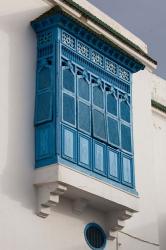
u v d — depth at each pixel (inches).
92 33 526.0
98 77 537.0
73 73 508.1
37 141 482.6
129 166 542.6
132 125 569.3
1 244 434.6
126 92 568.1
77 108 500.7
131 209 528.1
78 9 552.1
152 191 610.5
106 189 505.4
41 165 473.1
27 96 491.2
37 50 513.0
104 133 522.6
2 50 485.1
